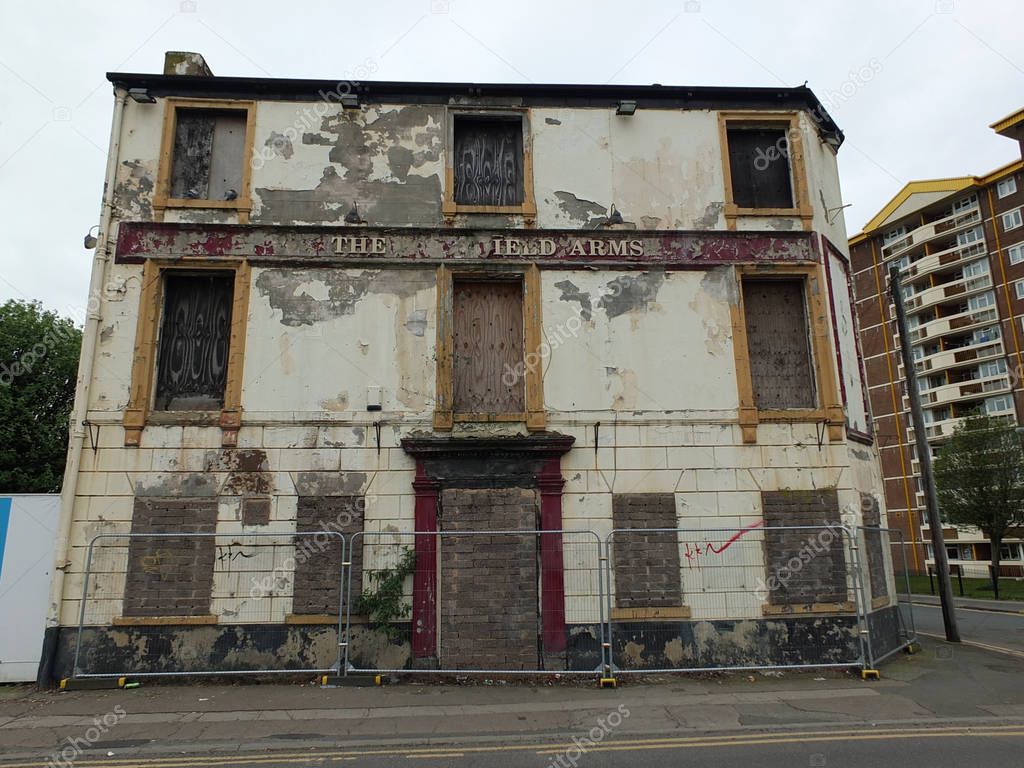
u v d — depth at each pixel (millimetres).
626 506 10719
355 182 11688
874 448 12672
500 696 8742
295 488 10492
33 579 9984
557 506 10594
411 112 12031
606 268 11594
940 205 53156
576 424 10977
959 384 49938
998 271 48938
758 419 11156
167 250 11148
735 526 10758
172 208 11312
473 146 12258
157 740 6961
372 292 11266
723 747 6648
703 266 11711
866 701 8375
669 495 10812
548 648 10078
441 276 11367
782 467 11023
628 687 9273
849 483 11039
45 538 10133
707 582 10523
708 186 12117
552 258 11547
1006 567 45219
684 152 12227
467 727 7363
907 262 55469
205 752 6633
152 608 9953
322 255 11289
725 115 12445
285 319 11070
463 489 10539
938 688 9016
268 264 11219
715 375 11312
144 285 10992
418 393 10961
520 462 10695
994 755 6289
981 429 35406
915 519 51656
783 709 8016
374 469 10633
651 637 10258
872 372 56750
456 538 10383
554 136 12125
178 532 10234
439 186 11781
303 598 10109
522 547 10383
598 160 12070
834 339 11656
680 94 12352
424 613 10102
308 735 7094
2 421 21859
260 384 10805
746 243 11867
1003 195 49344
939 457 36469
